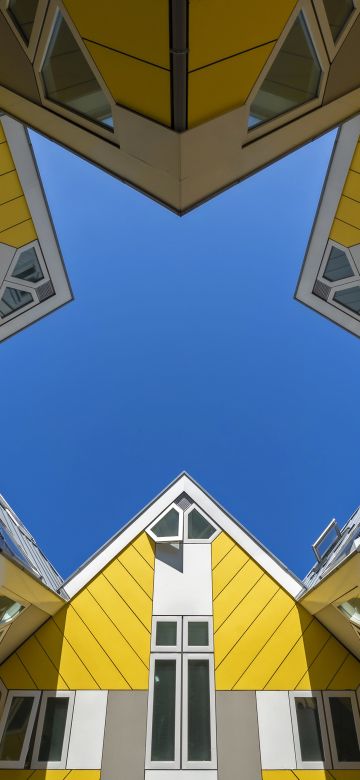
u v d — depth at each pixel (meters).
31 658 9.18
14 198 8.58
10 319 10.67
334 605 8.34
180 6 3.73
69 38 4.68
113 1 3.98
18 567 7.32
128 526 11.16
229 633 9.46
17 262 9.52
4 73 5.48
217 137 5.02
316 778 7.84
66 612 9.79
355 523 10.05
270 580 10.21
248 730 8.35
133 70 4.50
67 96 5.38
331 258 9.95
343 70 5.30
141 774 7.93
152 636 9.45
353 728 8.31
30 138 8.47
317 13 4.42
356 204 8.38
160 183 5.59
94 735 8.31
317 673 8.93
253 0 3.92
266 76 4.79
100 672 9.01
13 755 8.09
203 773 7.94
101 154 5.95
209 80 4.38
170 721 8.49
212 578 10.25
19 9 4.59
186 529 11.09
